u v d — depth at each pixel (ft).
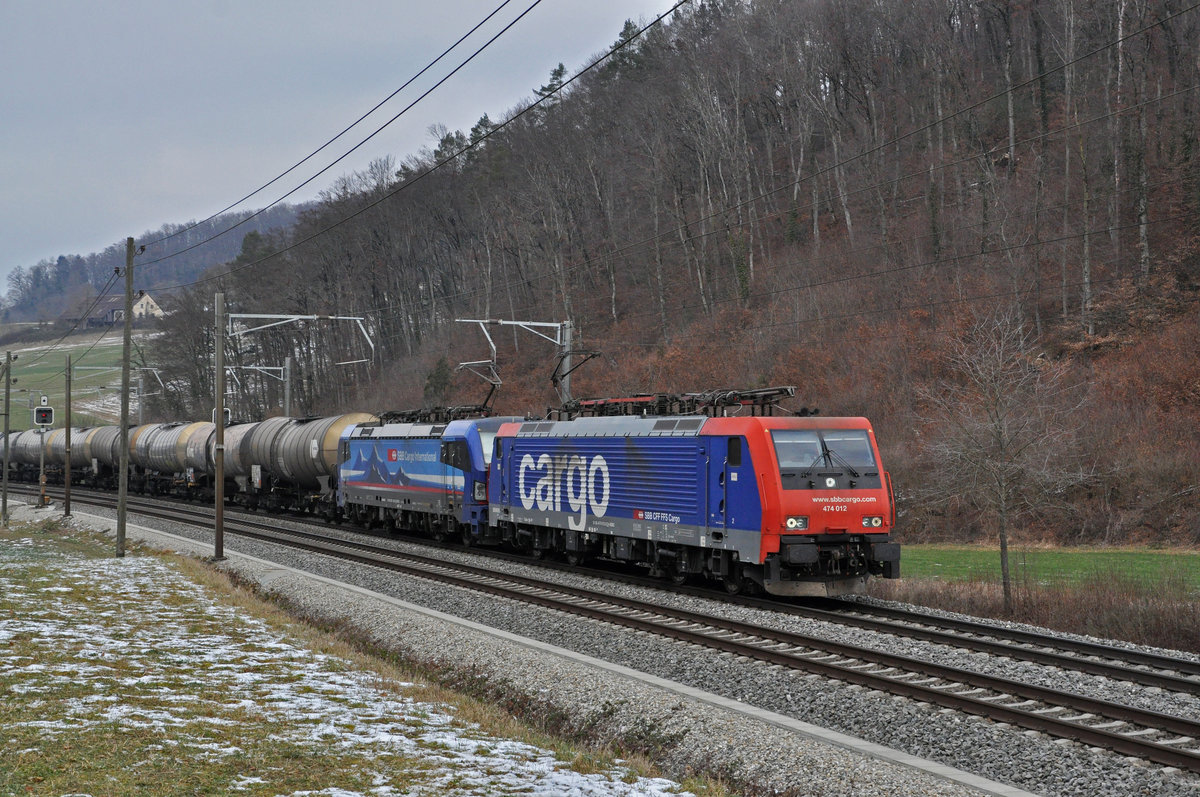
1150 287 149.18
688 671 47.24
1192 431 119.03
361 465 122.62
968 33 265.34
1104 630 61.82
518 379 229.66
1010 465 76.64
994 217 174.09
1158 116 180.75
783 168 258.16
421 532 119.85
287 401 171.32
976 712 38.42
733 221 238.27
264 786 27.40
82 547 110.83
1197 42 176.24
